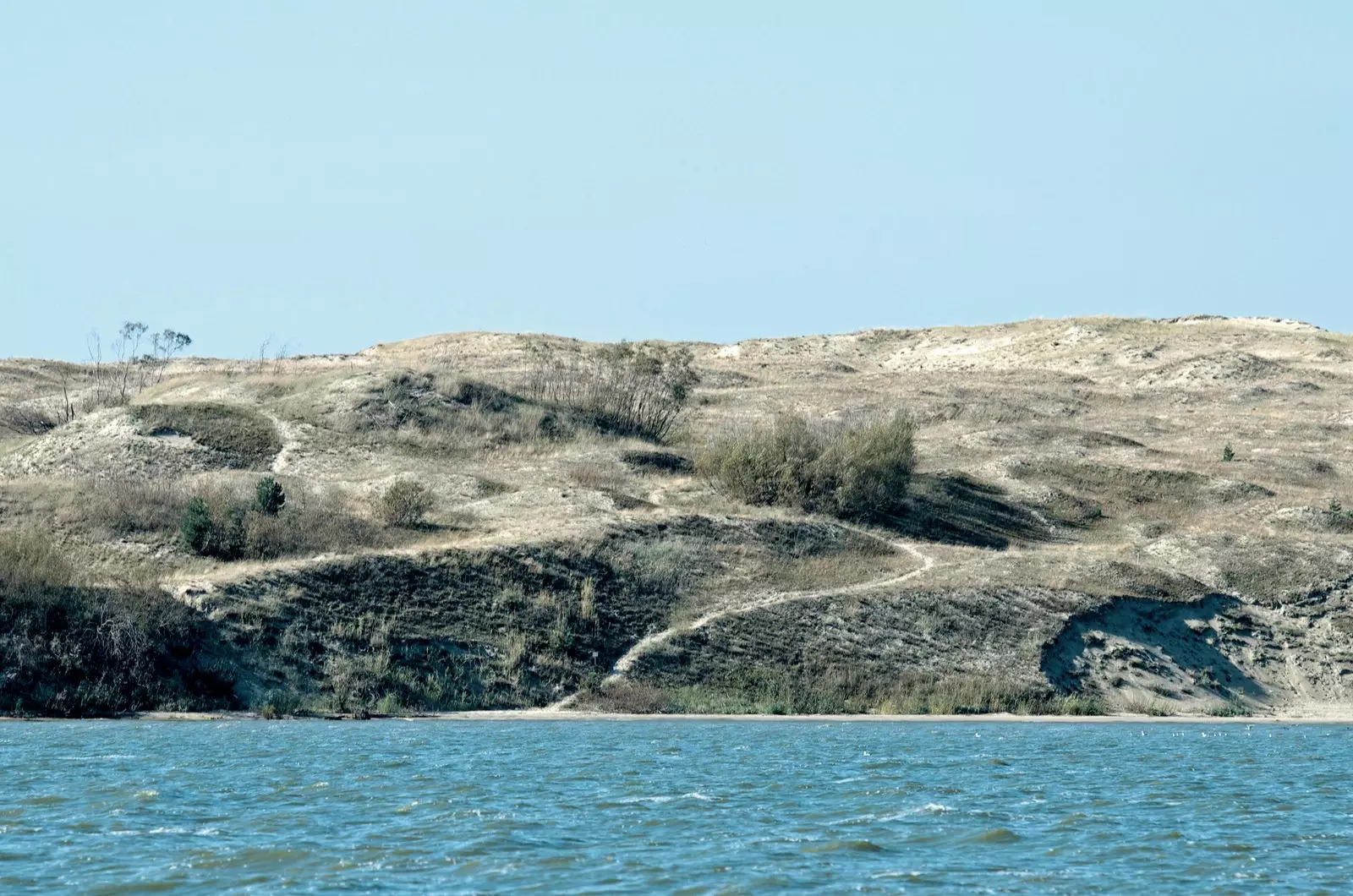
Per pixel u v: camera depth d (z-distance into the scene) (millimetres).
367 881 94750
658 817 118562
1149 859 104562
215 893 91562
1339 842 111750
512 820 115625
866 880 96312
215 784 133250
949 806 125938
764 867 99438
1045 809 126375
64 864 98688
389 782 136250
